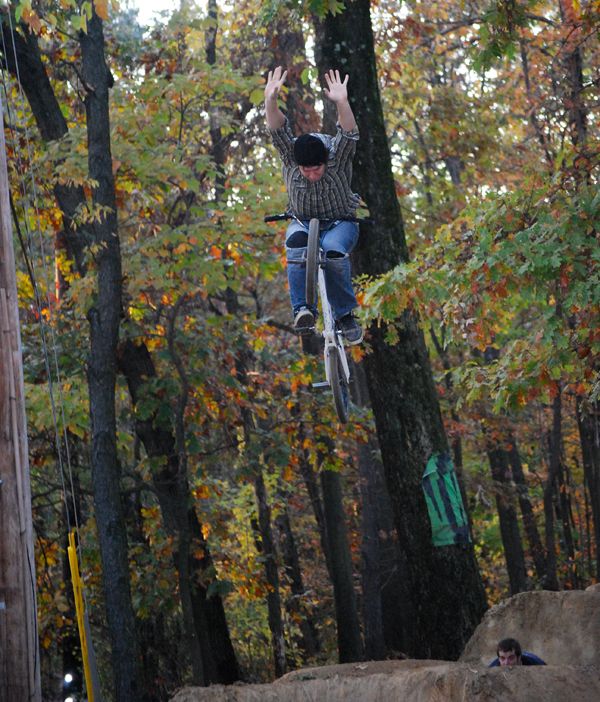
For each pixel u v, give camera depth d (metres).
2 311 6.57
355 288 13.54
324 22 14.39
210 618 18.83
